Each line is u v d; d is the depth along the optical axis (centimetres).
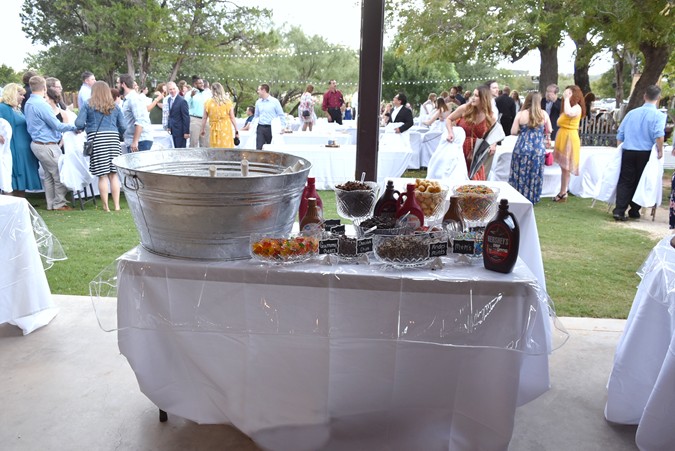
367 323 159
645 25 862
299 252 160
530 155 538
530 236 244
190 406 182
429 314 156
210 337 170
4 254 242
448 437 170
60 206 516
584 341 258
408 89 1469
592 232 461
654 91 467
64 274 342
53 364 232
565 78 1238
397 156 600
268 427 175
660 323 177
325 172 613
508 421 159
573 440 187
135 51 1501
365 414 172
